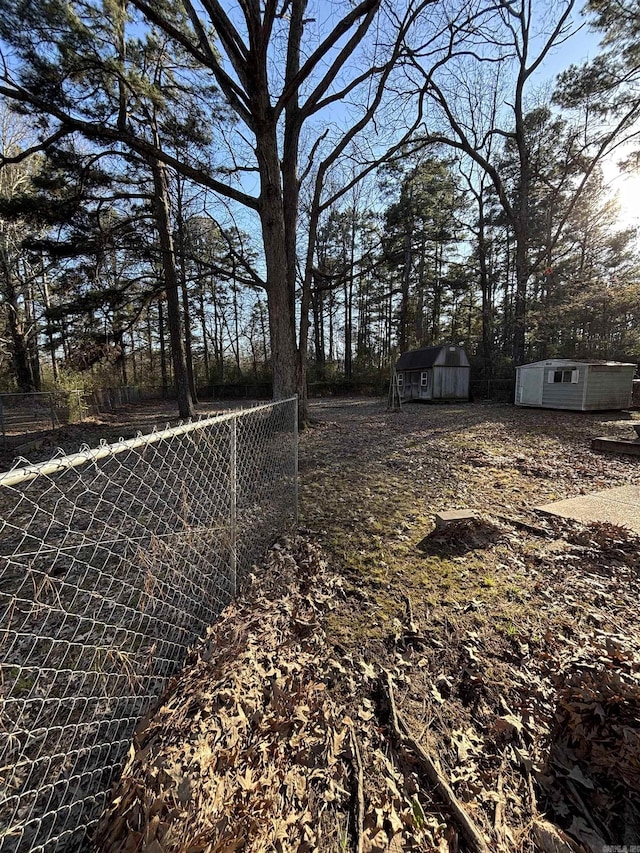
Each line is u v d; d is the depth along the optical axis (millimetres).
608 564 2873
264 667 1956
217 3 5754
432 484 5023
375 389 24891
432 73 11023
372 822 1289
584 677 1658
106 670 2025
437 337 28156
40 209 8820
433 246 24953
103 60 7391
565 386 12594
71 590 2877
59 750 1604
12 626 2475
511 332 19594
